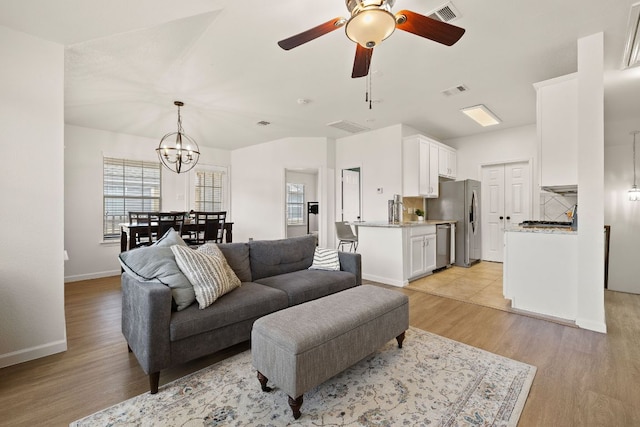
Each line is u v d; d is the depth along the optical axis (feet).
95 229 16.03
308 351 4.94
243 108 13.61
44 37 7.25
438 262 15.99
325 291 8.77
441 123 16.42
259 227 20.72
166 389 5.77
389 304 6.73
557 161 9.28
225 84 11.00
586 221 8.46
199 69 9.79
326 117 15.17
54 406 5.29
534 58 9.27
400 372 6.30
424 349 7.30
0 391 5.74
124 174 17.24
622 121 13.70
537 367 6.48
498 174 18.45
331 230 19.56
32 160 7.09
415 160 16.15
